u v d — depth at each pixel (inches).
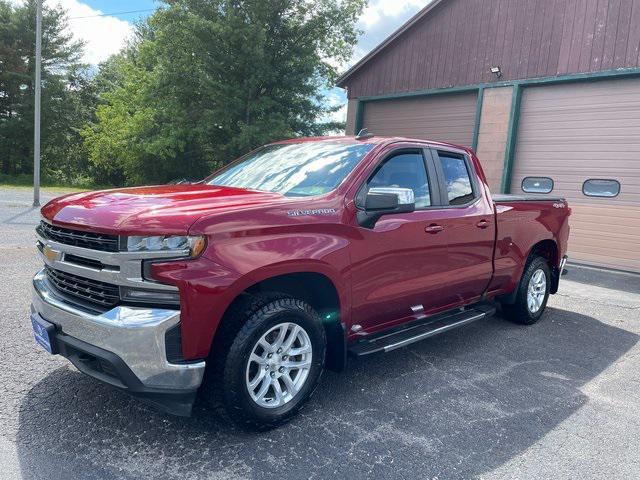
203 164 1067.3
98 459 106.0
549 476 108.7
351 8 877.2
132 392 104.0
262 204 119.2
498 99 459.8
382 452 114.7
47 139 1378.0
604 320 244.8
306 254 121.0
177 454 109.6
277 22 857.5
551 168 432.8
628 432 130.0
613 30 389.1
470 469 109.7
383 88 554.9
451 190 176.2
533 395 150.6
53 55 1352.1
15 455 105.3
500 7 456.4
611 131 397.1
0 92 1341.0
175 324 102.3
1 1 1348.4
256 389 119.8
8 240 345.4
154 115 898.1
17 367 146.6
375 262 140.6
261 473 104.4
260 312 114.9
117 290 106.3
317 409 134.4
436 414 134.8
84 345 106.7
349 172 142.1
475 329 218.4
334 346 137.6
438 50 504.4
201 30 810.8
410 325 166.7
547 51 426.9
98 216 109.3
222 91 836.0
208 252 105.0
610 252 398.6
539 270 226.8
